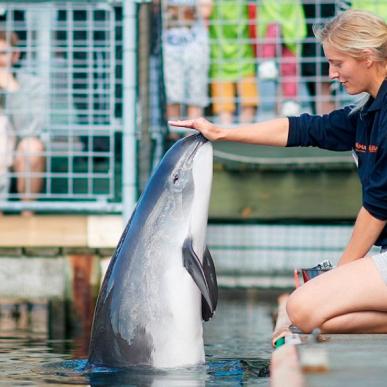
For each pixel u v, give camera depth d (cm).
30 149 1153
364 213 733
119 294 727
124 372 698
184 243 727
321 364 547
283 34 1182
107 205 1121
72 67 1177
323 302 712
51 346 884
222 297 1185
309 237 1188
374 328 716
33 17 1162
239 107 1201
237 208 1191
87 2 1127
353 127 763
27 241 1119
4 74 1155
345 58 725
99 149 1189
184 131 1195
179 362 719
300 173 1186
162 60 1188
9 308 1119
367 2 1166
